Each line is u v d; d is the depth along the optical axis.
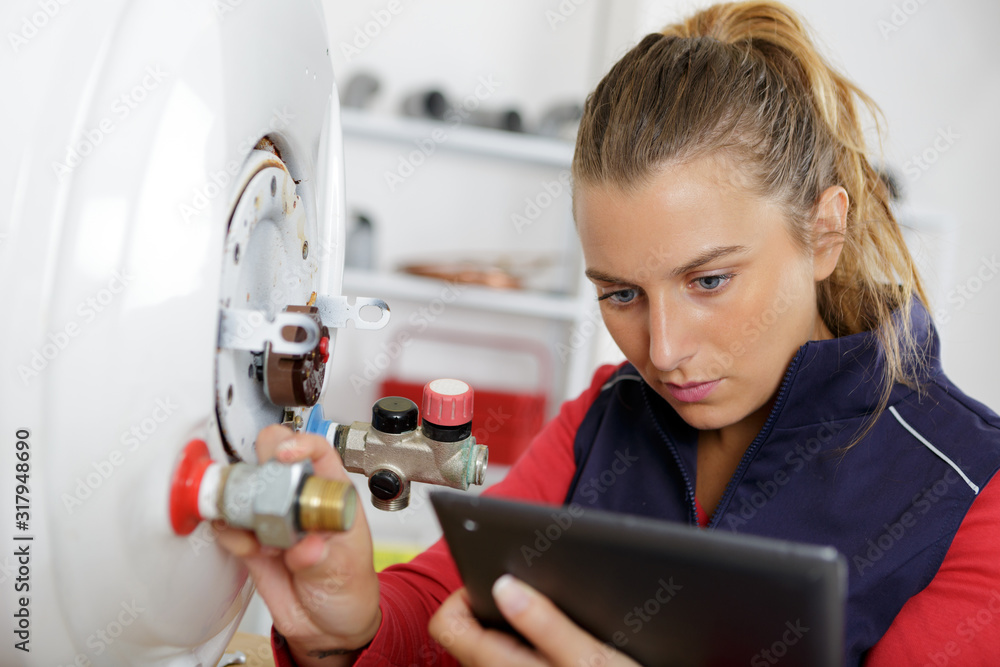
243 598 0.55
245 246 0.43
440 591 0.77
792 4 1.91
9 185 0.34
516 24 1.92
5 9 0.36
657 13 1.70
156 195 0.36
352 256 1.81
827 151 0.70
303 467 0.42
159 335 0.37
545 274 1.99
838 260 0.76
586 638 0.46
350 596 0.51
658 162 0.60
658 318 0.62
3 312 0.34
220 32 0.40
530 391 1.99
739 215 0.60
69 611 0.39
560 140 1.82
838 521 0.68
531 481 0.94
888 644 0.65
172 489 0.39
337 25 1.89
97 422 0.36
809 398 0.69
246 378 0.47
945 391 0.70
